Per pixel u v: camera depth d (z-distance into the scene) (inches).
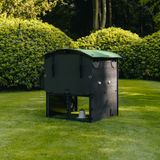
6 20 402.6
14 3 680.4
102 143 138.9
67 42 428.5
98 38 560.4
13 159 118.6
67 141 142.9
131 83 441.1
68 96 192.7
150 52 498.0
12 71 378.0
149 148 131.2
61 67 192.2
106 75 195.3
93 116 184.9
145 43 512.7
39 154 124.3
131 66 538.0
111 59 200.5
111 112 203.6
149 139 145.6
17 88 410.9
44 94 348.2
